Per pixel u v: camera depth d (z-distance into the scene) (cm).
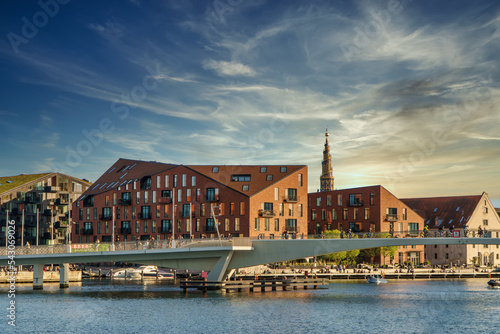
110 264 15475
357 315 6719
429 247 17125
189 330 5819
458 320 6450
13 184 15888
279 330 5828
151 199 14862
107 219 15825
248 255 8794
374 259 15012
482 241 8050
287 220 13638
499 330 5909
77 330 5838
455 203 17550
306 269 12612
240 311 6944
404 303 7788
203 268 8869
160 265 8788
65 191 16838
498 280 10812
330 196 16025
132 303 7612
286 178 13700
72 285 10444
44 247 8506
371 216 15038
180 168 14288
